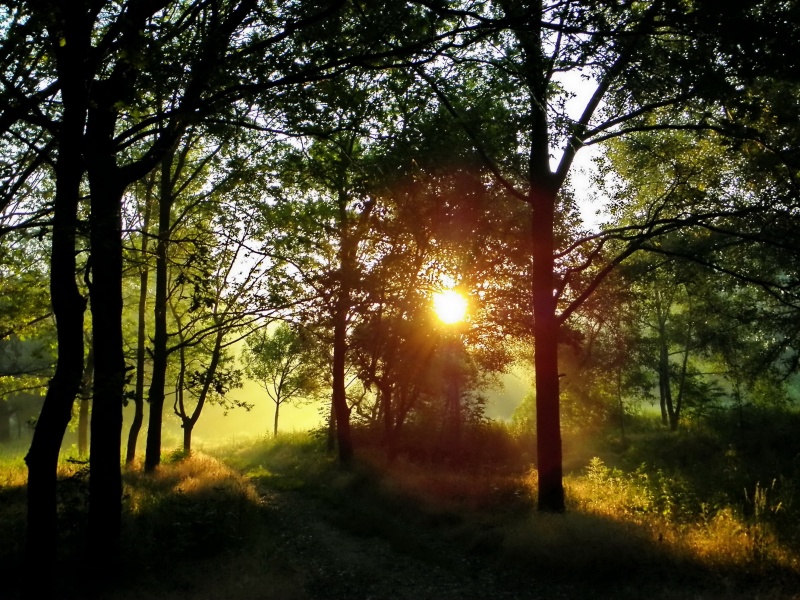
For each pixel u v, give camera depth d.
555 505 11.27
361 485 15.91
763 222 12.69
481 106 12.36
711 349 25.95
